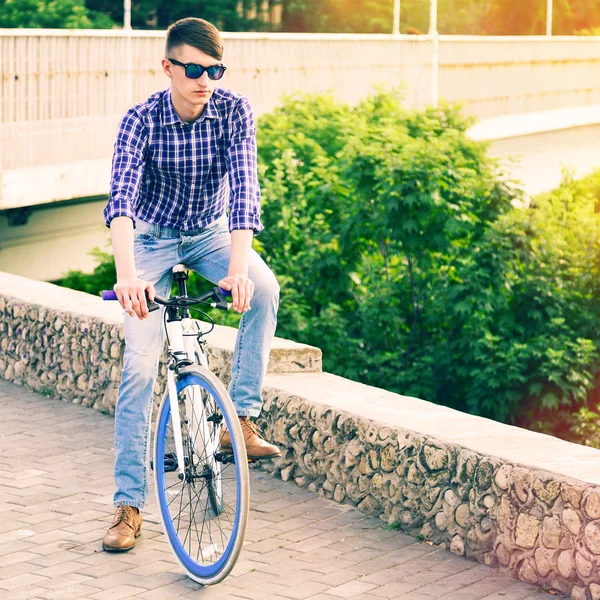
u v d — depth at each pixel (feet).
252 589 13.06
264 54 47.42
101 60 38.32
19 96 35.17
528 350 37.99
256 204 13.52
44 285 24.22
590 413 37.93
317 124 45.96
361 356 38.96
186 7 76.54
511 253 38.86
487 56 61.67
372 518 15.57
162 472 13.99
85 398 21.38
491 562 13.91
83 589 12.98
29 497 16.14
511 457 13.84
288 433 17.02
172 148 13.58
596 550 12.69
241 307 12.89
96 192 38.11
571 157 72.02
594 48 72.59
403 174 38.40
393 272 41.65
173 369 13.71
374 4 85.30
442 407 16.38
